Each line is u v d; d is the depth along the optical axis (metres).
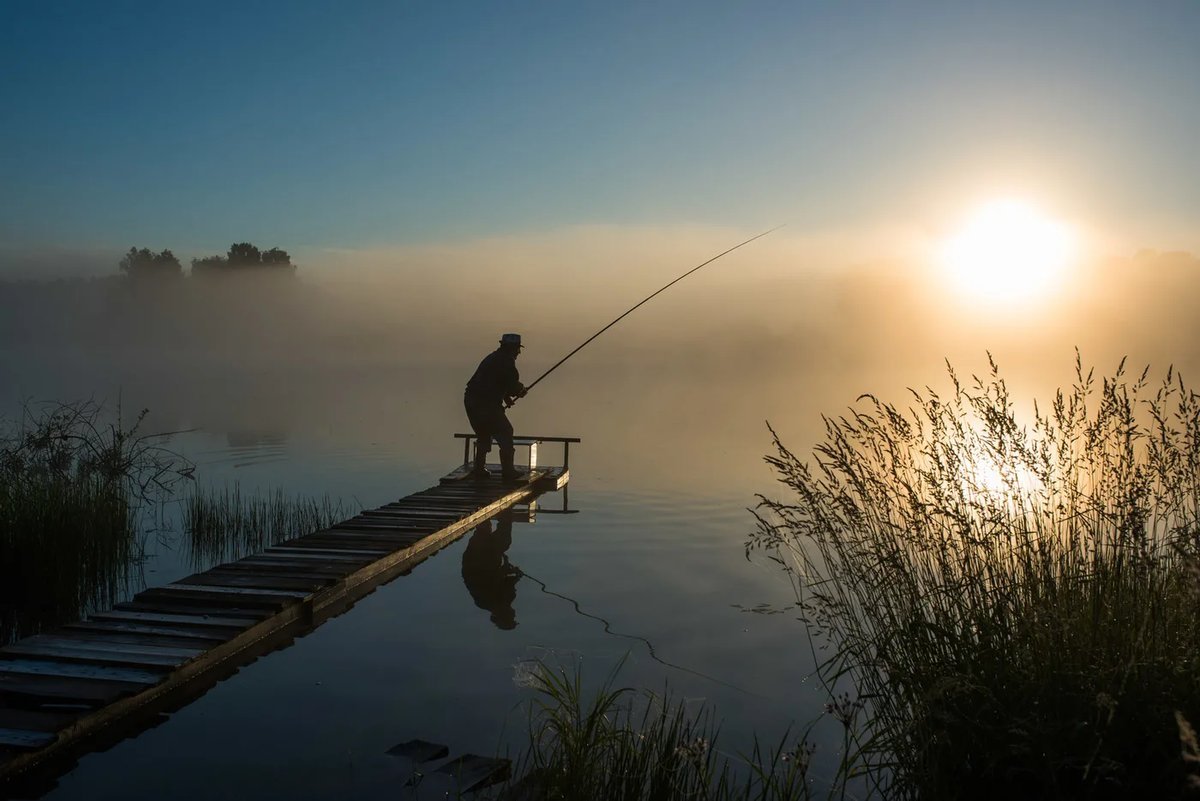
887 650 4.93
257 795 4.52
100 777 4.76
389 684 6.10
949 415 5.23
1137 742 4.12
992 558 4.79
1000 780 4.34
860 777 4.71
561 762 4.30
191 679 6.20
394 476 16.97
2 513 9.09
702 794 4.18
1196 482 4.64
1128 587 4.51
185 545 11.01
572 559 10.02
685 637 7.11
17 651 6.32
